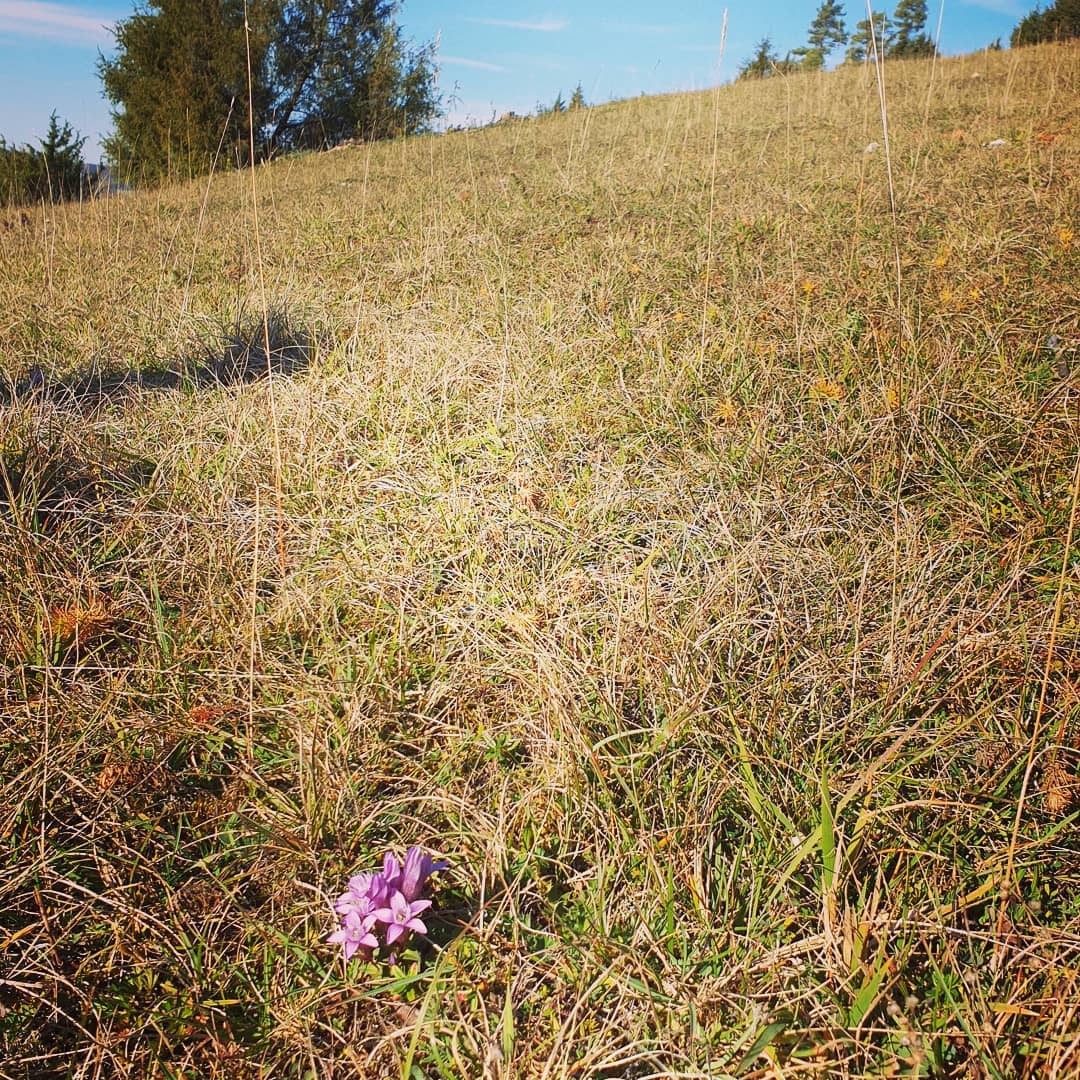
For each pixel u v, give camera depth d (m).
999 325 0.98
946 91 2.81
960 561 0.70
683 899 0.49
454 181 2.52
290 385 1.00
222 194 2.83
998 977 0.45
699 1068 0.42
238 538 0.77
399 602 0.70
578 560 0.74
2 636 0.66
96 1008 0.46
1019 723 0.56
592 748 0.55
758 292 1.21
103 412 0.99
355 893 0.47
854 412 0.88
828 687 0.61
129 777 0.57
